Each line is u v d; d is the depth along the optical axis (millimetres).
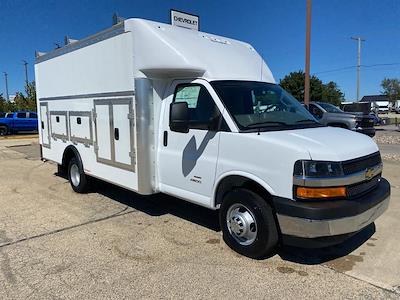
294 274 3947
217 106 4543
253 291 3611
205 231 5219
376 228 5246
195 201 4875
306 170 3711
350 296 3510
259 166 4066
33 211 6270
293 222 3771
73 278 3881
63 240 4914
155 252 4512
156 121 5316
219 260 4281
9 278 3891
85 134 6797
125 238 4969
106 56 5902
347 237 3924
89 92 6488
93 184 7336
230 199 4410
